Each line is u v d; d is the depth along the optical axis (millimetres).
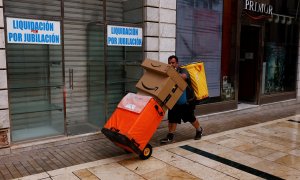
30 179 4527
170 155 5562
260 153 5727
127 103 5328
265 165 5148
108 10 6855
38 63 6086
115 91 7188
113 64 7074
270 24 10469
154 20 7078
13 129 5898
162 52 7305
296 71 11680
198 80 6156
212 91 8789
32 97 6074
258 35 10086
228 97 9227
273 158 5477
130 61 7262
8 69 5711
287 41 11219
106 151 5770
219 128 7535
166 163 5184
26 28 5547
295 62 11648
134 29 6957
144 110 5094
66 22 6320
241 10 9117
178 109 6129
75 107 6656
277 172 4867
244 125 7887
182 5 7789
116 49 7066
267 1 9953
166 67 5312
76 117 6688
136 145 5027
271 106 10500
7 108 5434
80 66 6645
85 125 6805
